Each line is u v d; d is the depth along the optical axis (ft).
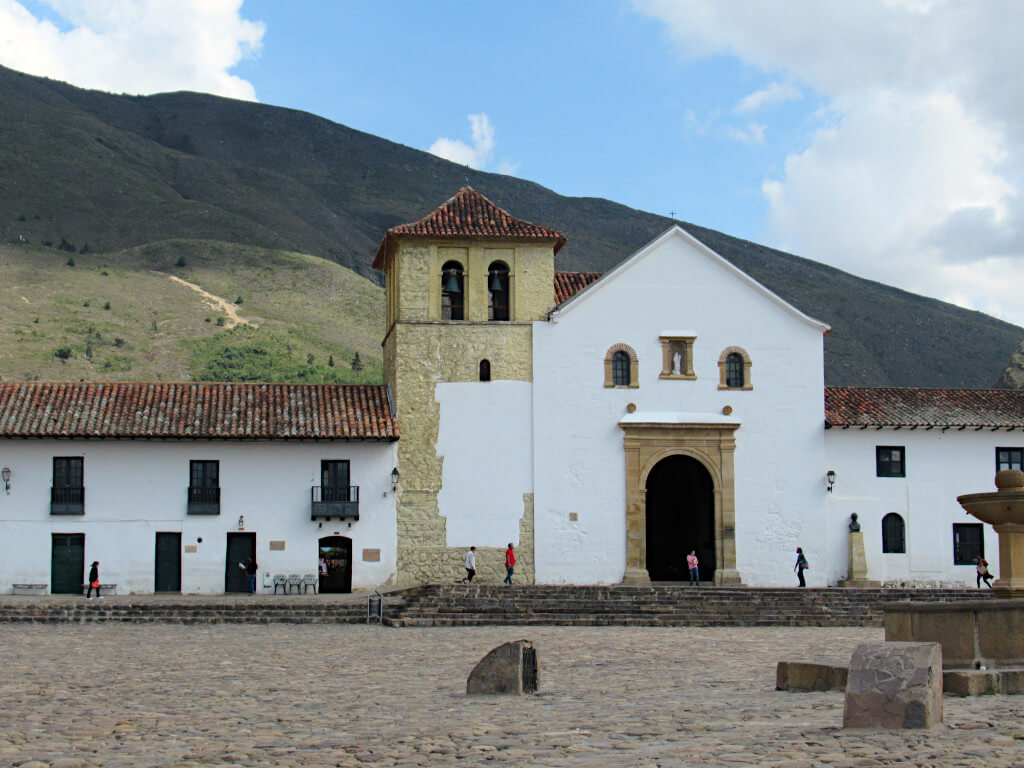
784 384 143.02
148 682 67.51
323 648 88.17
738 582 138.72
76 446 133.39
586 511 138.92
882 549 142.31
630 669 72.59
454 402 139.33
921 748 37.04
